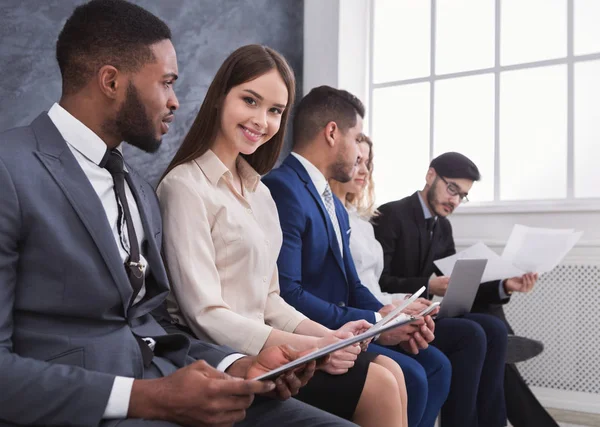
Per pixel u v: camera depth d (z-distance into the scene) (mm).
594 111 3855
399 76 4383
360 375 1680
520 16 4047
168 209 1662
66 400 1054
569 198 3895
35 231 1146
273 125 1843
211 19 3434
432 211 3275
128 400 1087
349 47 4234
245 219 1777
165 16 3164
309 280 2238
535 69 3996
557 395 3699
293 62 4125
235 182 1854
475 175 3223
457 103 4203
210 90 1824
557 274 3713
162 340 1385
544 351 3740
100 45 1303
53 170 1201
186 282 1610
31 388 1044
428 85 4281
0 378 1037
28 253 1148
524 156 4020
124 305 1242
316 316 2072
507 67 4066
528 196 4004
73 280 1173
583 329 3654
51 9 2504
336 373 1673
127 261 1307
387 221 3189
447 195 3221
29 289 1152
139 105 1333
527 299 3787
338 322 2094
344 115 2416
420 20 4320
